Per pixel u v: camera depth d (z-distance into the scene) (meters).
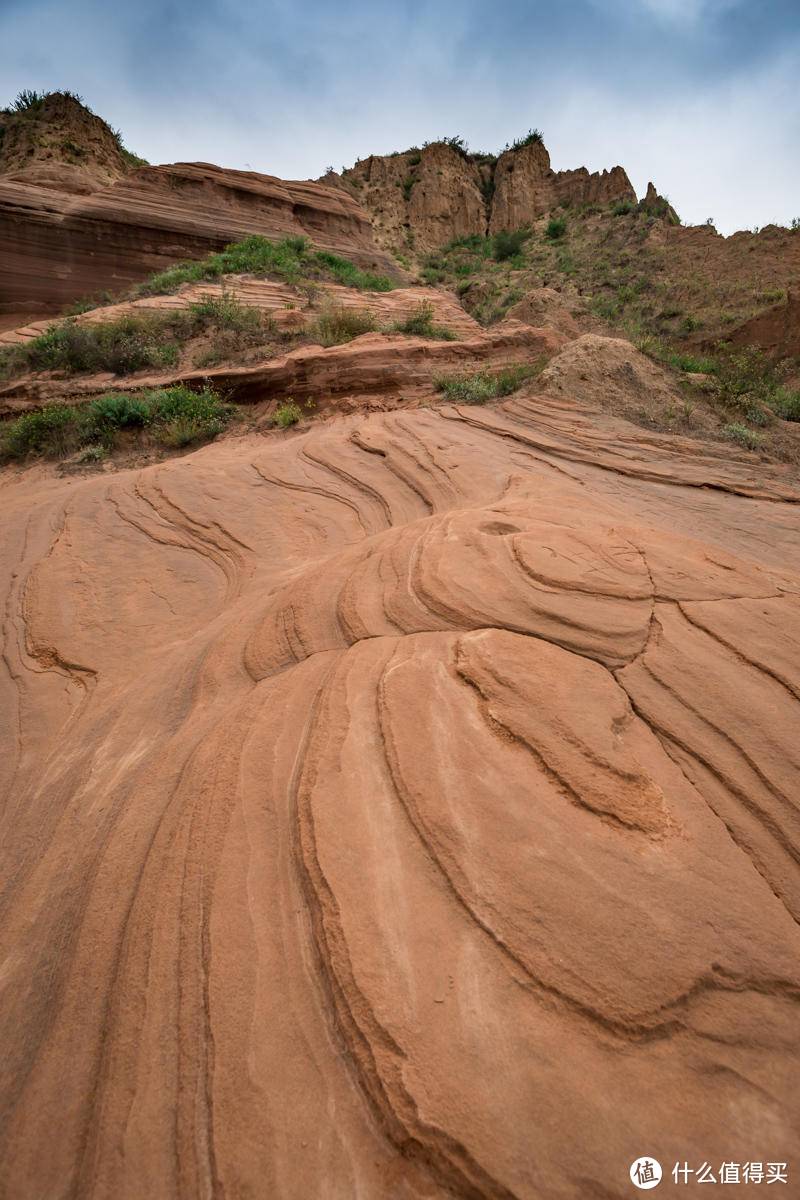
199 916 1.99
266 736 2.72
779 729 2.57
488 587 3.57
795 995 1.69
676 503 6.77
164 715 3.51
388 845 2.09
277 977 1.78
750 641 3.14
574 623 3.25
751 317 24.11
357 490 7.15
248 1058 1.60
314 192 30.75
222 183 27.62
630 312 29.45
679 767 2.45
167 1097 1.58
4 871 2.73
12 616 5.28
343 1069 1.57
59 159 31.27
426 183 47.59
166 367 14.55
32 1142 1.59
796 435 9.73
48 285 24.20
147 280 25.50
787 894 1.97
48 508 7.70
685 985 1.67
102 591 5.50
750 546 5.67
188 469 8.22
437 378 12.69
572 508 5.28
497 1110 1.42
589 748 2.43
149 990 1.82
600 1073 1.49
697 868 2.01
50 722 3.93
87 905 2.22
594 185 46.31
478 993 1.66
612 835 2.10
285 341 15.41
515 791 2.26
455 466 6.99
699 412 9.99
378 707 2.72
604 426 9.15
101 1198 1.43
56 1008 1.92
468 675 2.85
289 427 11.99
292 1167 1.40
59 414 12.48
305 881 2.04
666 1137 1.38
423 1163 1.38
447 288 37.34
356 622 3.51
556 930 1.79
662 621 3.34
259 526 6.46
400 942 1.79
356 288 21.31
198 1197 1.39
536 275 36.72
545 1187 1.30
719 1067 1.52
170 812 2.48
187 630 4.81
